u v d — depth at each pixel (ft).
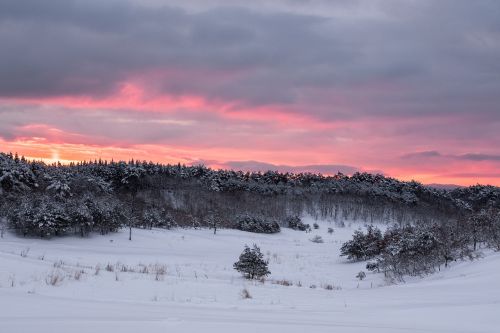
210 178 520.01
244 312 25.05
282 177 643.86
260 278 84.38
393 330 18.01
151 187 444.96
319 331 16.89
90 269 55.06
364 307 31.71
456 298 36.11
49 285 35.76
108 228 222.28
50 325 15.78
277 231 342.23
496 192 531.09
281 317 22.13
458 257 79.15
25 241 177.99
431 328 19.92
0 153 306.14
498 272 53.93
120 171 414.00
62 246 164.76
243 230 336.08
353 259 136.15
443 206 535.60
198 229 295.28
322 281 89.92
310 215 476.54
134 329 15.65
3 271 39.32
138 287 40.22
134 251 159.53
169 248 191.21
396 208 503.61
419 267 79.97
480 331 19.53
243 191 531.50
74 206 209.87
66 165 435.12
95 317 18.43
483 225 92.43
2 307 20.92
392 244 99.66
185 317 19.69
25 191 257.34
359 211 482.28
